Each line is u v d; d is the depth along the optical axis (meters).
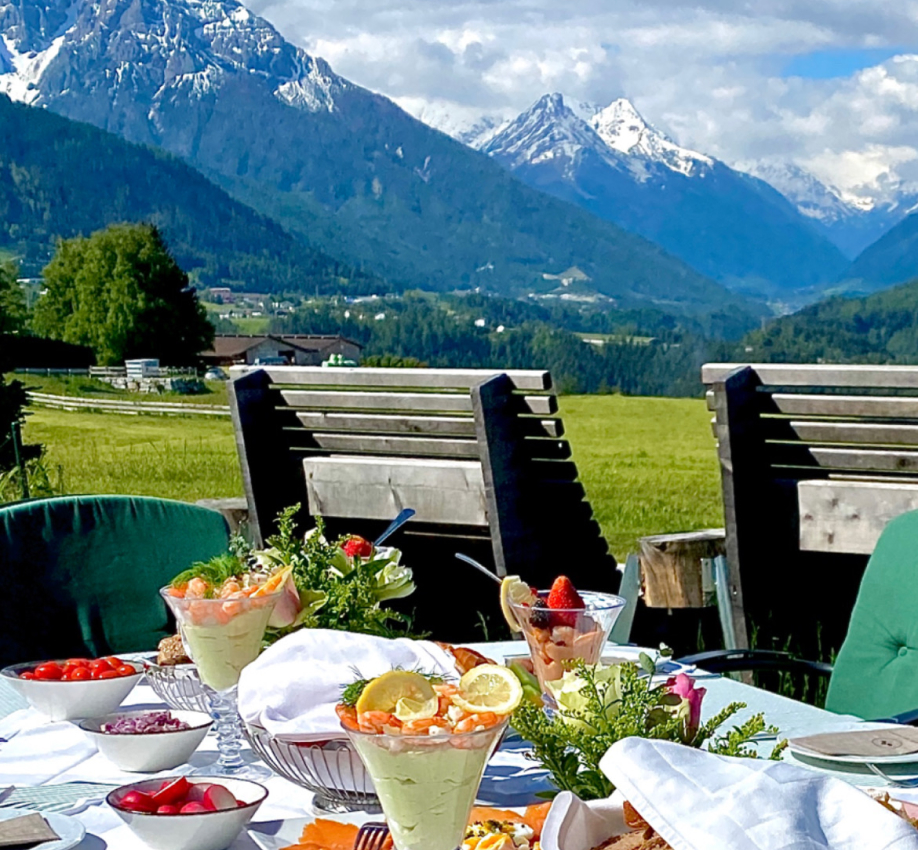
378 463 4.88
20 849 1.48
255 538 5.06
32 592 3.08
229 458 17.27
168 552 3.23
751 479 4.11
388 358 40.50
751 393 4.10
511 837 1.37
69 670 2.17
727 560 4.13
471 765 1.28
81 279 69.56
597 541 4.70
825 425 4.03
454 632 5.04
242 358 83.50
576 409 32.22
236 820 1.47
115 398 35.72
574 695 1.47
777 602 4.25
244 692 1.66
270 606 1.80
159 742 1.82
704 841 1.08
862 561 4.29
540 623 1.76
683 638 4.61
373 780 1.31
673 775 1.14
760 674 4.23
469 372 4.59
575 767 1.46
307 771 1.61
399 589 2.12
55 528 3.15
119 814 1.48
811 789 1.12
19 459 6.59
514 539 4.46
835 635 4.31
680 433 26.64
